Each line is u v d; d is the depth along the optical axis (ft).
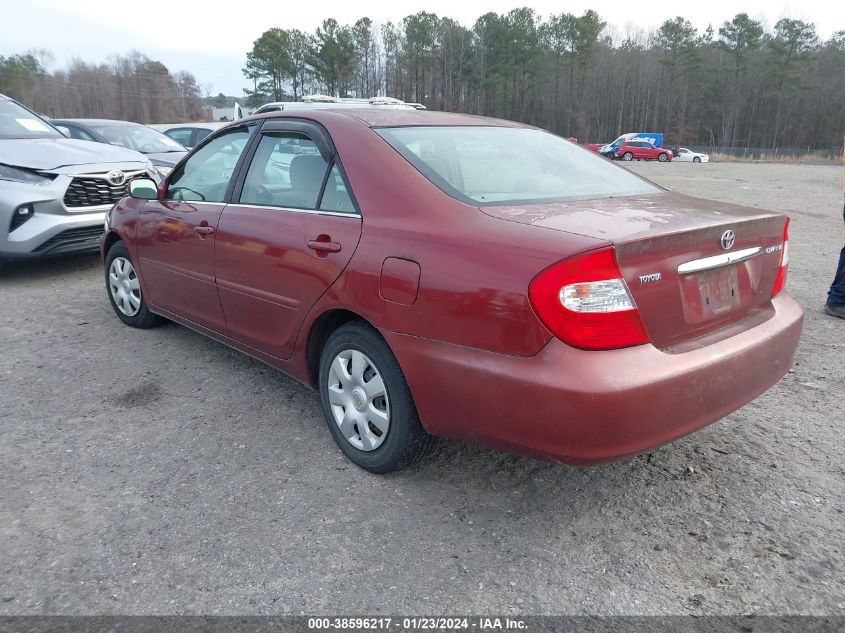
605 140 306.35
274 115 11.90
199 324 13.53
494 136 11.26
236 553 8.13
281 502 9.20
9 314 17.87
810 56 273.54
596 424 7.14
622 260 7.21
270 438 11.07
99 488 9.52
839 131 279.08
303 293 10.19
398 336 8.66
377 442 9.62
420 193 9.01
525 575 7.77
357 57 264.11
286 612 7.19
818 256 26.35
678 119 299.38
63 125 35.47
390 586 7.58
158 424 11.55
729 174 88.43
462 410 8.11
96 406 12.23
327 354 10.17
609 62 301.63
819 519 8.77
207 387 13.14
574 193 9.76
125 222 15.39
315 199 10.32
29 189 20.17
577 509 9.07
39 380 13.37
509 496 9.37
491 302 7.59
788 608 7.22
